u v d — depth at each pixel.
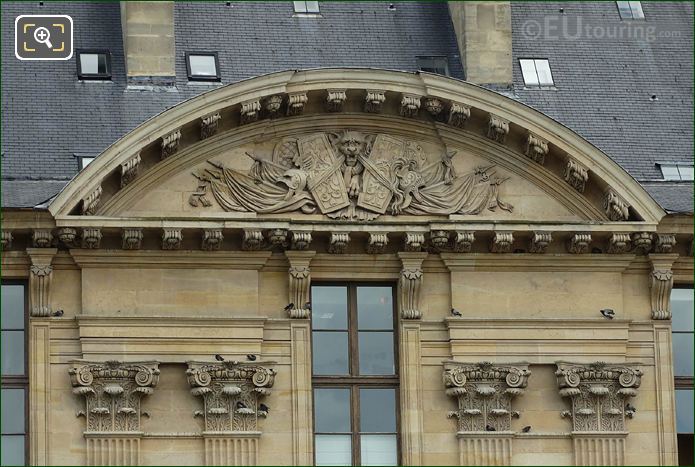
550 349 71.25
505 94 76.31
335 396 70.94
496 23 76.69
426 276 71.56
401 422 70.56
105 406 69.00
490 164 72.19
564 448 70.75
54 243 69.62
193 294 70.19
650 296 72.25
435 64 77.00
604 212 71.81
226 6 77.38
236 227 69.88
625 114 77.00
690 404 72.44
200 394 69.38
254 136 71.19
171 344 69.75
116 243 70.00
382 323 71.56
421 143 72.12
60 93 74.19
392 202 71.44
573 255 71.81
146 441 69.12
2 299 69.88
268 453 69.62
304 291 70.69
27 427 69.12
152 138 69.38
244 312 70.31
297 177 71.06
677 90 78.12
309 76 70.69
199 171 70.81
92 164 68.81
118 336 69.50
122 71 75.12
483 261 71.56
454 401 70.75
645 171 75.31
